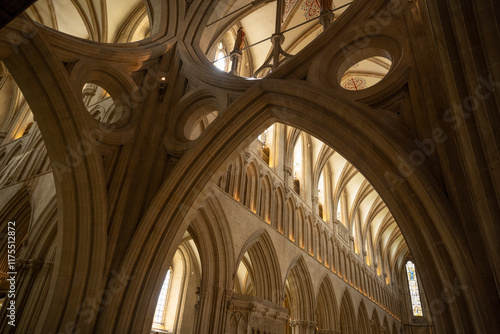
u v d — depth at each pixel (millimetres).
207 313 13062
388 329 33969
